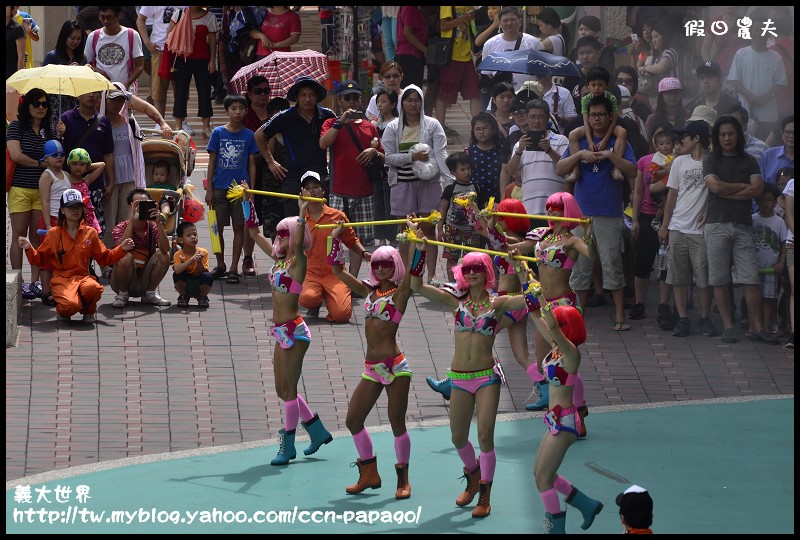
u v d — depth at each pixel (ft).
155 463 89.56
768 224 118.01
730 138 115.75
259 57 167.43
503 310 79.92
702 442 94.84
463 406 80.38
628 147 119.03
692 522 78.54
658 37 154.92
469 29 164.66
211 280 121.60
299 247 88.22
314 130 126.11
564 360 74.54
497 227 91.45
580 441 95.14
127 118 129.80
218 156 127.24
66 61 138.51
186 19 165.27
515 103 131.34
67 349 110.11
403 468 83.30
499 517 79.82
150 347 111.75
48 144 118.93
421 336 117.50
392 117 131.54
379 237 135.03
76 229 115.96
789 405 104.01
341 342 114.83
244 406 101.19
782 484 85.87
